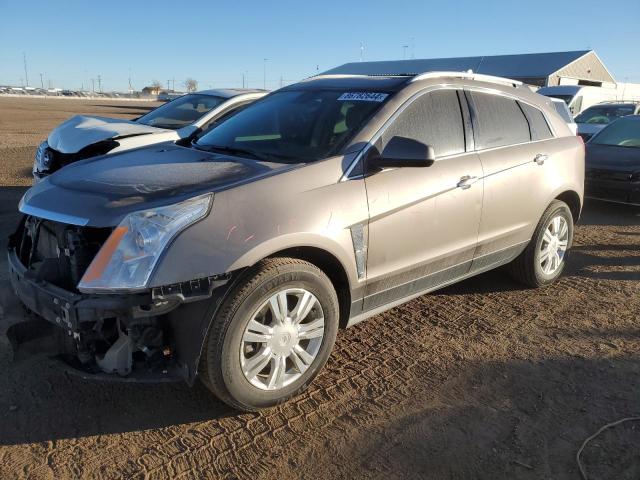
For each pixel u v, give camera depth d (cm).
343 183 330
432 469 271
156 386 337
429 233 377
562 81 3869
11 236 360
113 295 261
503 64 4134
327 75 466
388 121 363
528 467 273
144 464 270
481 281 527
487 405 323
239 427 301
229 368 286
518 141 461
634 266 585
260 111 430
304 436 294
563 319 445
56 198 305
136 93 14075
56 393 326
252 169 325
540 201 470
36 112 3822
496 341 404
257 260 286
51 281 293
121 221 271
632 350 394
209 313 278
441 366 367
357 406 321
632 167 812
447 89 412
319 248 312
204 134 443
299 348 316
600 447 288
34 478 259
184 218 274
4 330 355
